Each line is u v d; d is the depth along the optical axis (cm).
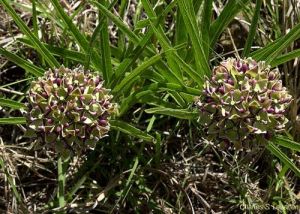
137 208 49
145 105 50
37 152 50
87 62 42
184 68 42
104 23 42
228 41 53
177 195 49
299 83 50
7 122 43
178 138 51
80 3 53
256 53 43
